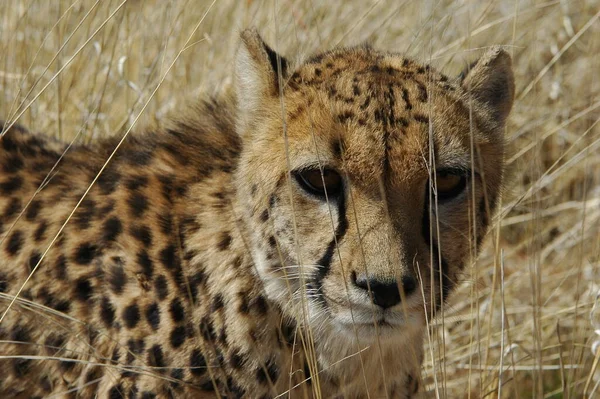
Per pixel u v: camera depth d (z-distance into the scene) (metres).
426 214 9.20
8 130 10.77
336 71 9.74
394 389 10.18
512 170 12.75
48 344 10.17
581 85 17.58
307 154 9.11
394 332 9.12
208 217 9.76
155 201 10.01
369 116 9.09
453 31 16.06
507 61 10.09
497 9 17.66
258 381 9.65
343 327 9.23
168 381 9.58
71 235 10.16
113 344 9.84
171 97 14.42
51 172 10.59
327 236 9.12
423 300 8.89
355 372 9.85
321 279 9.17
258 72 9.75
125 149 10.70
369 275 8.71
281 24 15.46
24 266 10.29
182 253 9.70
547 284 14.73
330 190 9.13
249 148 9.66
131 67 15.27
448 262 9.47
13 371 10.29
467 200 9.45
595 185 16.70
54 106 14.27
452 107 9.48
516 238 16.12
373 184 8.99
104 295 9.92
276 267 9.42
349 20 16.48
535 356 12.39
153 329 9.68
